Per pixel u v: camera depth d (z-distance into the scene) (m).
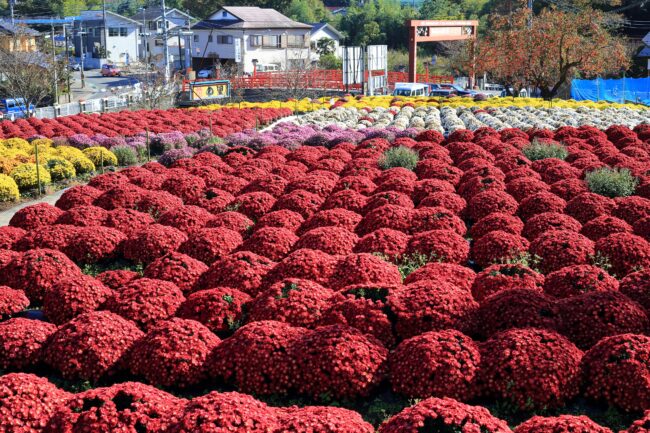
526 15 38.91
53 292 10.06
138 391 7.25
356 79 47.84
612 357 7.73
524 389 7.58
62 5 90.88
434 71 71.19
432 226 12.93
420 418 6.61
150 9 86.75
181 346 8.37
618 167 16.98
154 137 25.69
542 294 9.17
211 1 87.44
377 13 84.06
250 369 8.09
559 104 34.03
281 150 21.12
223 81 42.31
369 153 19.89
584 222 13.67
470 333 8.88
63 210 15.23
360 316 8.90
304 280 9.88
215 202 15.02
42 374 8.69
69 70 48.34
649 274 9.86
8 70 39.50
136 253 12.15
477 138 22.22
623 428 7.35
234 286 10.48
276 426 6.73
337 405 7.84
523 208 14.23
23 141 24.28
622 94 40.56
